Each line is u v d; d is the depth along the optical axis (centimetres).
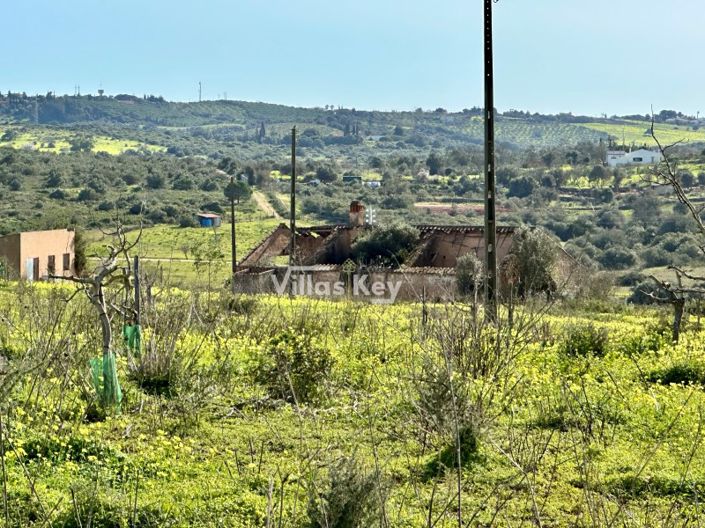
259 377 1434
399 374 1456
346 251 5078
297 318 2084
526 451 1091
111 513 837
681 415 1260
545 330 1941
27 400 1134
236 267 4966
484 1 2386
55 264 5341
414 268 4506
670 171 1246
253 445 1112
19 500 844
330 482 768
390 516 834
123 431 1152
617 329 2441
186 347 1605
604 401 1323
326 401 1351
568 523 882
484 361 1457
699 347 1862
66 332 1387
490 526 834
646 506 931
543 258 4275
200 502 884
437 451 1083
